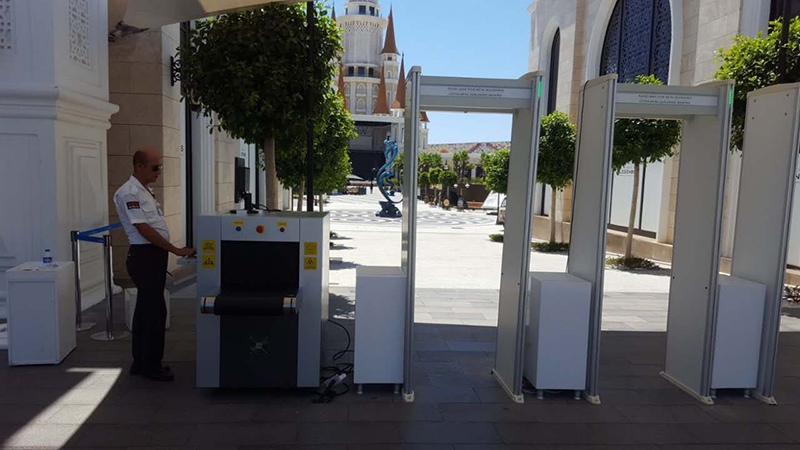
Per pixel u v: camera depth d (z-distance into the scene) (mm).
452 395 4137
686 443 3443
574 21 17203
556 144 14102
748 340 4188
